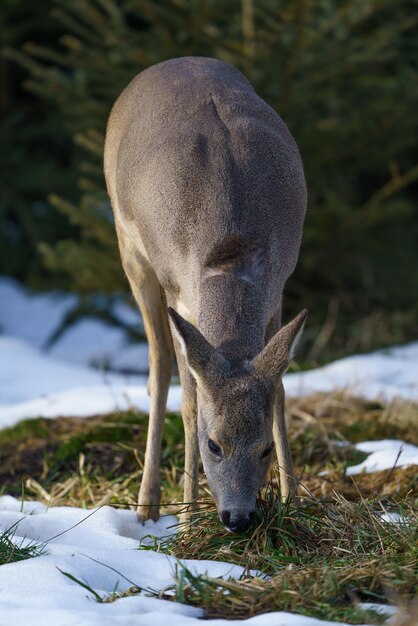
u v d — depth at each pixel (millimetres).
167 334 10086
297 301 20172
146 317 10133
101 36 19234
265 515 8430
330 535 8328
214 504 8953
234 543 8219
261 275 8547
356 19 17578
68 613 6516
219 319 8258
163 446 11578
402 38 20906
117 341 20672
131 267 10156
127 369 19656
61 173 22922
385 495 9648
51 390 15992
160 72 10000
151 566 7762
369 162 20203
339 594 7074
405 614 6609
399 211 19328
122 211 9891
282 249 8914
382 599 7035
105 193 19062
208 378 7777
